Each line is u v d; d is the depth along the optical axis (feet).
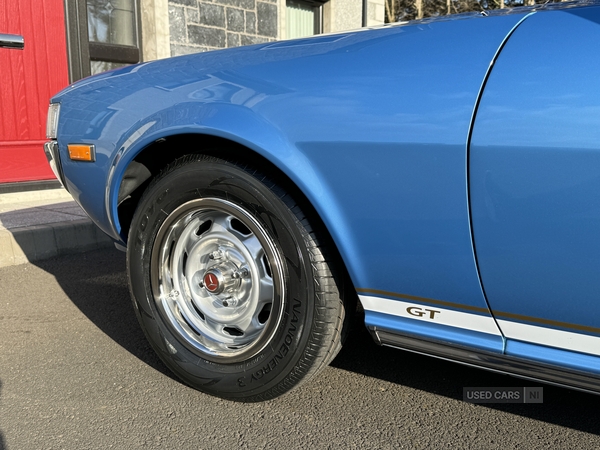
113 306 8.70
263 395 5.36
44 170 17.16
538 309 4.09
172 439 5.03
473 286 4.30
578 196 3.69
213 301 5.68
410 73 4.35
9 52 16.03
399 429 5.17
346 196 4.57
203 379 5.59
